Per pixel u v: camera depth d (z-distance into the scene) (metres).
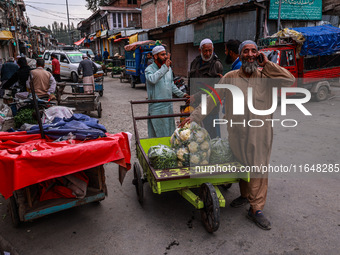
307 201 3.42
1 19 26.36
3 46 26.02
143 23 24.78
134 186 3.96
